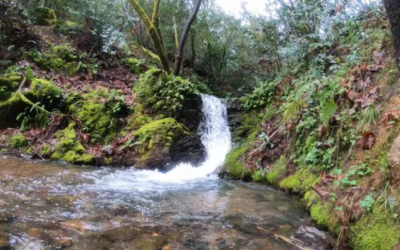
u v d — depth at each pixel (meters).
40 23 10.25
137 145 6.35
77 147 6.09
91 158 5.91
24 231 2.87
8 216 3.16
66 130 6.45
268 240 3.25
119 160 6.15
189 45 12.67
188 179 5.71
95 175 5.24
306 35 6.86
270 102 7.21
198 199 4.50
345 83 4.99
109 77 8.91
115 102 7.15
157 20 9.41
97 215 3.49
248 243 3.15
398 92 4.07
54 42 9.41
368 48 5.41
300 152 5.29
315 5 6.72
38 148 6.09
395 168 3.07
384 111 4.04
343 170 4.07
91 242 2.84
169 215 3.75
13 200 3.62
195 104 7.46
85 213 3.50
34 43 8.62
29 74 7.17
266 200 4.59
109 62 9.63
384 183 3.21
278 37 8.03
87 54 9.42
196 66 12.53
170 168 6.20
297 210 4.18
